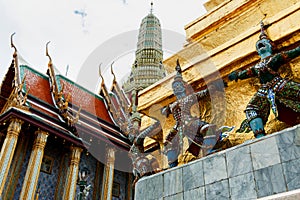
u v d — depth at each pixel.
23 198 20.64
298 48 3.27
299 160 2.45
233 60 4.03
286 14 3.74
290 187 2.40
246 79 4.02
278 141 2.64
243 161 2.79
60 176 24.73
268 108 3.21
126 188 29.27
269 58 3.39
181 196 3.14
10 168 22.20
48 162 24.62
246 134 3.64
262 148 2.71
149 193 3.51
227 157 2.94
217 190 2.86
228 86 4.19
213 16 5.29
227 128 3.79
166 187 3.36
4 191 21.19
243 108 3.93
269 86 3.22
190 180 3.14
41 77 30.36
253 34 3.98
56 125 24.12
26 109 22.84
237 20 4.95
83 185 16.81
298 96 3.02
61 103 26.86
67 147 25.41
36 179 21.62
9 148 20.86
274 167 2.56
